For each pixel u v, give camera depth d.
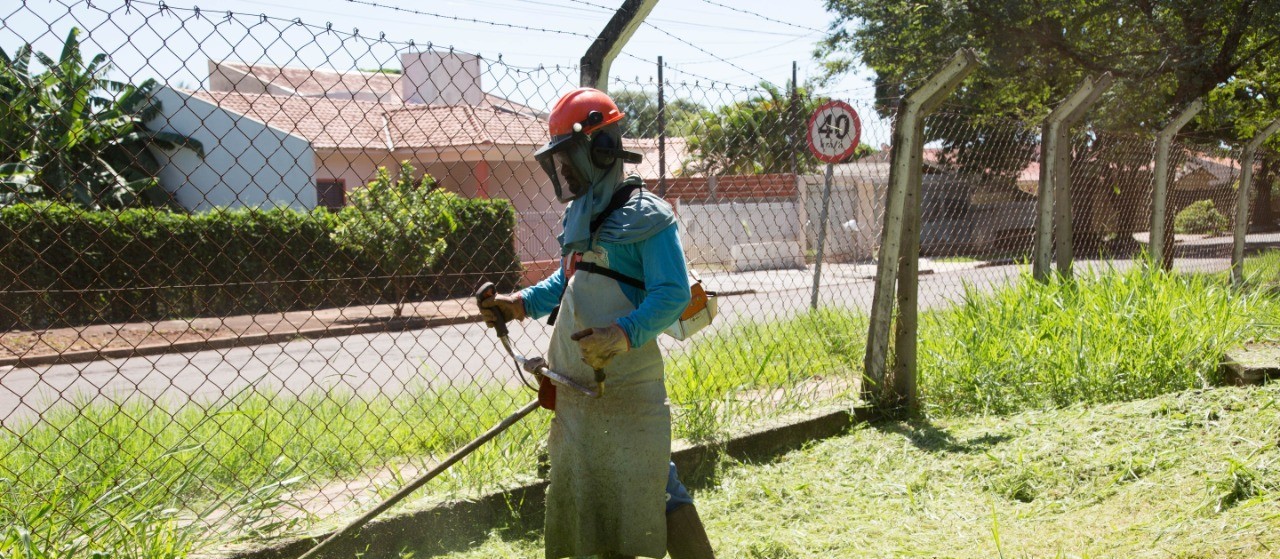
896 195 5.20
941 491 4.03
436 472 2.92
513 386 6.27
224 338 11.97
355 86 12.78
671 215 2.72
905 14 16.31
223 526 3.37
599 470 2.87
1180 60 14.51
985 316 6.36
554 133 2.74
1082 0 15.08
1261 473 3.51
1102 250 8.80
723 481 4.23
